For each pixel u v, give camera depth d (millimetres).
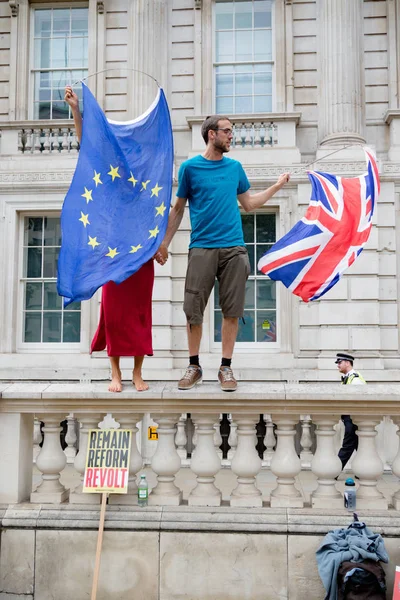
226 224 5277
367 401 4980
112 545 4945
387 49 14203
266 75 14688
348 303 12977
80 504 5152
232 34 14844
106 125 5367
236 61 14742
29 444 5453
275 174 13406
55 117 15086
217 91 14773
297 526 4844
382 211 13273
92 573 4930
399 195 13375
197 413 5203
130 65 14531
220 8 14914
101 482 4980
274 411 5098
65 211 5156
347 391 5059
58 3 15203
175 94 14594
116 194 5250
